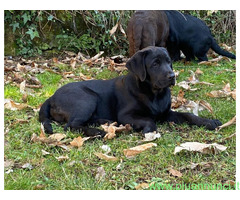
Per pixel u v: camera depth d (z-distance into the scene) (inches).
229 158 93.4
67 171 90.4
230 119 106.7
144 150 94.3
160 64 103.3
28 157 93.6
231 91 118.2
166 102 106.2
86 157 93.7
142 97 104.5
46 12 146.3
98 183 87.9
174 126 104.7
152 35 130.3
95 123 105.3
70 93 105.2
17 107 110.3
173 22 142.1
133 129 103.0
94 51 152.6
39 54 147.6
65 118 104.8
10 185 87.4
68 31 150.9
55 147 96.7
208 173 90.0
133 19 132.1
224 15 168.2
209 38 144.3
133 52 133.0
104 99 106.9
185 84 121.8
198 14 165.9
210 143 97.7
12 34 145.8
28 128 102.2
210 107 109.4
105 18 150.9
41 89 122.3
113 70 133.7
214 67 136.8
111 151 95.7
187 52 146.3
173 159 92.9
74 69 135.2
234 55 146.0
